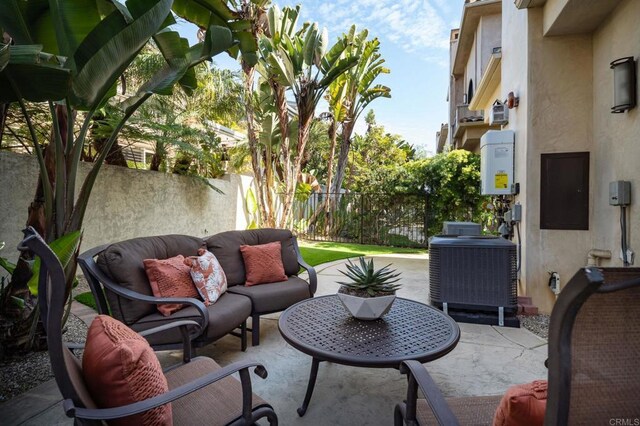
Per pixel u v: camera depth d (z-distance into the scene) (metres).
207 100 7.26
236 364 1.35
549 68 3.54
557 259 3.55
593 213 3.39
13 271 2.53
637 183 2.67
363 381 2.41
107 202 5.47
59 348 1.05
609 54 3.09
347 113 10.62
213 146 7.47
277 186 9.59
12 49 1.78
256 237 3.75
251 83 7.74
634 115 2.71
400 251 8.20
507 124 4.62
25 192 4.36
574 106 3.47
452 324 2.21
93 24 2.50
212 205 7.93
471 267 3.53
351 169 14.84
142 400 1.14
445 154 8.76
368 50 10.22
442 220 8.57
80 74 2.14
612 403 0.75
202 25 3.61
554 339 0.76
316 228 10.64
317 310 2.51
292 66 7.35
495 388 2.30
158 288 2.59
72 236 2.21
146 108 6.02
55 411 1.98
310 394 2.04
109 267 2.45
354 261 6.76
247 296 3.03
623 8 2.86
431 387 1.20
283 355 2.82
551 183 3.55
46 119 4.61
